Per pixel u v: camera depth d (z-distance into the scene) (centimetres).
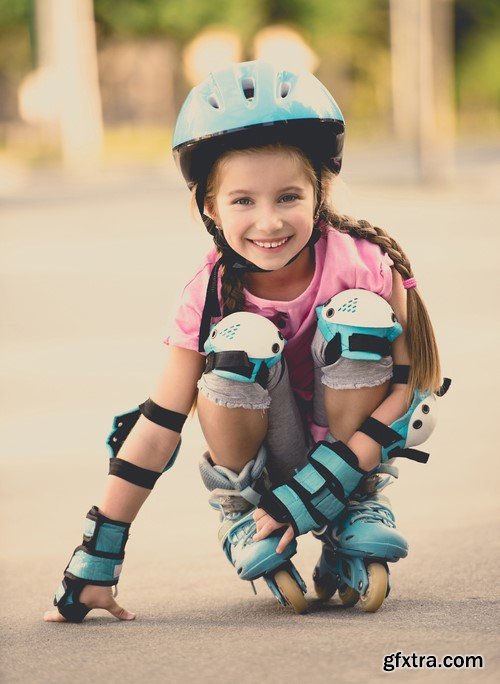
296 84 386
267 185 380
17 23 5216
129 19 5334
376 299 389
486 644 336
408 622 370
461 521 521
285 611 400
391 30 5394
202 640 361
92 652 356
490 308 1127
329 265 398
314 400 412
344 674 318
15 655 358
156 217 2103
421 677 313
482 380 842
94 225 2005
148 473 403
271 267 386
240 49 5406
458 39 6025
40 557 499
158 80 5706
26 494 612
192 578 457
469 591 413
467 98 6084
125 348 997
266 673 323
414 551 477
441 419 739
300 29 5534
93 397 832
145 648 356
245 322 385
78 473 652
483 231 1758
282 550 392
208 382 386
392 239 410
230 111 379
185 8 5303
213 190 394
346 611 398
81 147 3819
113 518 401
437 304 1159
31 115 4331
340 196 412
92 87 3938
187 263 1502
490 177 2784
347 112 5984
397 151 4166
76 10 3809
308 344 407
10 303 1247
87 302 1235
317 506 388
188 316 399
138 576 462
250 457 400
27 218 2180
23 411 801
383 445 393
